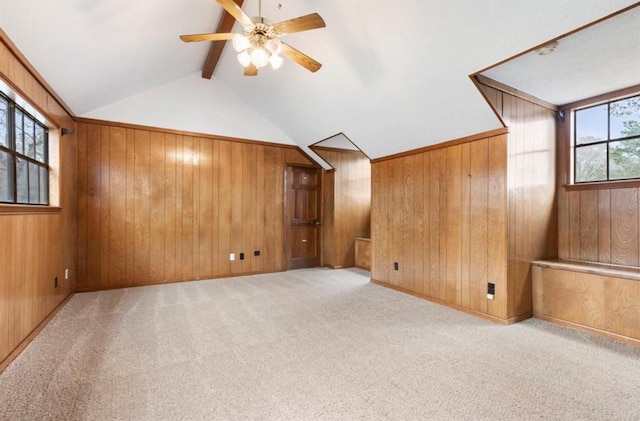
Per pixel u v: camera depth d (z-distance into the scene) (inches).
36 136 121.1
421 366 89.5
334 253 234.4
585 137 132.6
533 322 125.0
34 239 109.0
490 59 95.9
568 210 135.6
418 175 159.8
